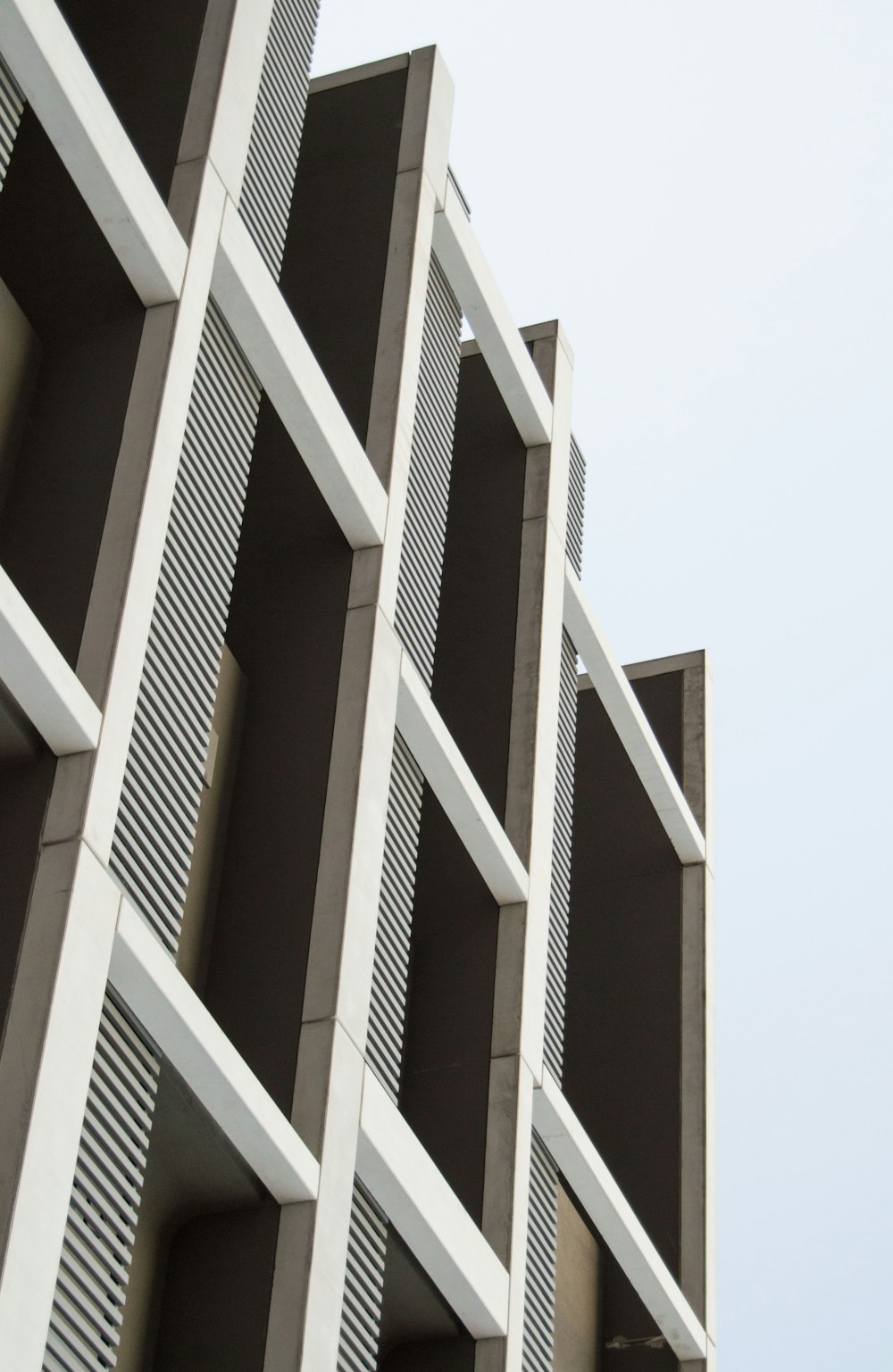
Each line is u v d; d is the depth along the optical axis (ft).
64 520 36.47
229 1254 37.22
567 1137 52.75
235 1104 35.58
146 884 34.24
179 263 40.40
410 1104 49.65
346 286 52.39
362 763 43.34
